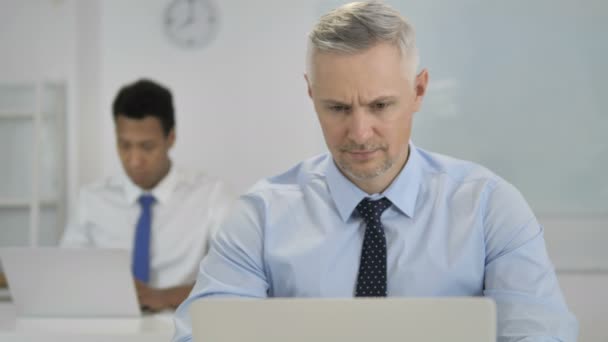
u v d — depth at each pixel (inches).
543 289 74.0
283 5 195.6
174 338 78.9
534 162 182.1
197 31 197.8
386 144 73.9
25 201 191.8
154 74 198.5
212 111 197.5
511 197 79.7
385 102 72.9
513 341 70.9
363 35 71.5
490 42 183.2
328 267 80.9
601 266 178.9
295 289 81.4
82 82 199.5
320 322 58.5
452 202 81.3
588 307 178.4
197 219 153.4
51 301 116.6
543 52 181.5
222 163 197.8
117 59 198.8
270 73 196.2
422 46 185.6
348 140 73.7
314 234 81.9
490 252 78.5
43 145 196.2
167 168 153.9
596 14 179.6
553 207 181.5
